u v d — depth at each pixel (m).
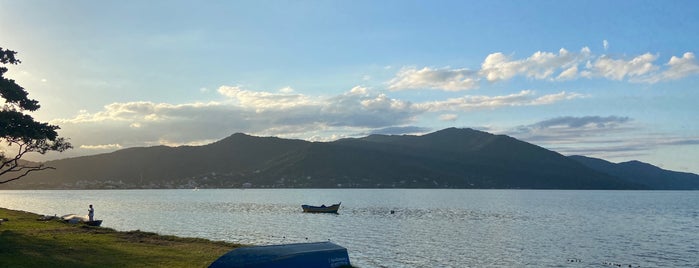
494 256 49.31
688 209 142.12
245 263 24.72
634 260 48.59
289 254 25.88
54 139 43.09
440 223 87.00
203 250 35.00
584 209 138.00
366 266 42.50
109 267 26.94
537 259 48.12
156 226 79.06
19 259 27.36
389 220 93.25
